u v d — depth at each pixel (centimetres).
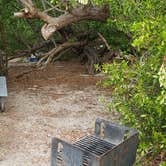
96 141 333
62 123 550
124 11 455
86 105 654
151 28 278
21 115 589
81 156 265
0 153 435
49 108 634
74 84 839
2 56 902
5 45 911
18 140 477
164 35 255
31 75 943
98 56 1020
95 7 649
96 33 998
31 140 478
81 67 1082
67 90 777
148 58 353
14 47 1105
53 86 817
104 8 644
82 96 721
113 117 574
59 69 1045
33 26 1062
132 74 375
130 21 487
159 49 269
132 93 381
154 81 324
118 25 515
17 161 414
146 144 341
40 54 1092
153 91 352
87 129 524
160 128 347
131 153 305
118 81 389
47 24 608
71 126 537
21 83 846
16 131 511
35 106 646
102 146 323
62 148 278
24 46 1130
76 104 661
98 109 627
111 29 809
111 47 852
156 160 366
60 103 668
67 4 588
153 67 316
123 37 771
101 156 259
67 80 885
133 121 361
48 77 923
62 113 604
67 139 482
